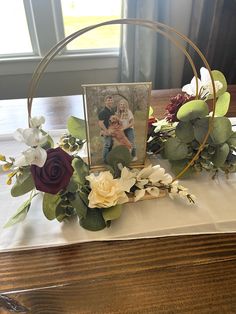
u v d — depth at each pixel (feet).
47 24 4.76
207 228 1.59
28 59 5.04
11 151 2.32
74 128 1.87
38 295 1.20
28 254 1.41
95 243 1.48
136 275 1.30
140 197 1.68
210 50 4.90
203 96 1.94
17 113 2.98
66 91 5.64
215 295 1.22
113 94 1.63
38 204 1.74
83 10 4.87
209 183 1.97
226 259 1.40
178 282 1.27
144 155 1.94
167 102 3.18
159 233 1.55
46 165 1.38
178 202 1.77
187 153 1.87
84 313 1.13
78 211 1.51
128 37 4.67
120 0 4.61
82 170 1.65
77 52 5.30
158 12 4.59
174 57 5.25
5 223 1.61
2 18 4.77
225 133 1.78
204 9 4.61
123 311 1.15
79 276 1.30
